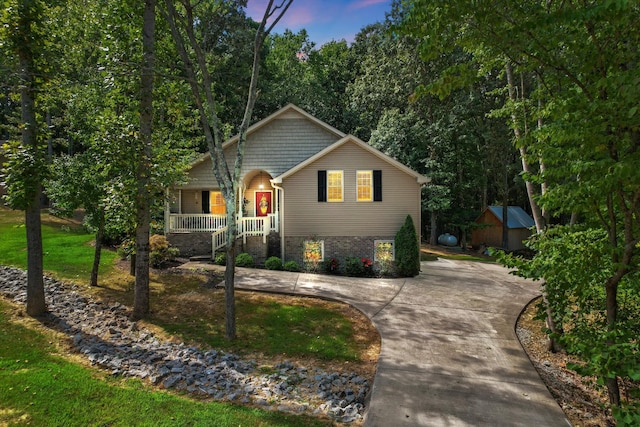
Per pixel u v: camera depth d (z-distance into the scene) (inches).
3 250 520.1
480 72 290.8
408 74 957.2
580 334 180.2
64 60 407.5
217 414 172.2
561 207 189.6
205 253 624.4
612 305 179.9
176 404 178.5
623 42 153.6
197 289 412.5
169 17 307.3
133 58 368.2
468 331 303.7
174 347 268.2
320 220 594.6
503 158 1051.3
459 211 1117.1
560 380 240.2
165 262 533.0
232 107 1074.7
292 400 198.5
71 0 436.5
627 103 133.1
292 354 265.0
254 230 612.7
